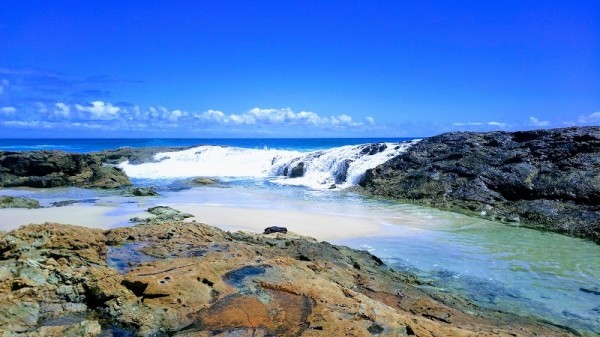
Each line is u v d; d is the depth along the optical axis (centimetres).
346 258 981
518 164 1934
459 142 2380
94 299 603
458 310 744
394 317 583
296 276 706
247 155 3731
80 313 582
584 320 749
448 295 819
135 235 930
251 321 552
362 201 1992
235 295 624
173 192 2220
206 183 2592
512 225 1519
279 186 2508
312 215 1603
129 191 2108
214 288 638
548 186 1731
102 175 2477
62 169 2522
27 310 559
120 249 842
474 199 1827
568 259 1106
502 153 2080
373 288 780
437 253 1143
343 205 1875
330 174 2727
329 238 1282
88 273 630
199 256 806
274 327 536
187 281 637
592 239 1322
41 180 2350
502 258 1107
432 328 568
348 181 2527
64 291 601
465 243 1255
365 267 941
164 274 655
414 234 1355
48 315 566
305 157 3059
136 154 3766
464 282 928
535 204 1656
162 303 592
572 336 674
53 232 733
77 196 2028
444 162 2198
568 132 2033
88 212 1545
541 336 647
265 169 3212
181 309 580
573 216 1495
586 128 2056
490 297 847
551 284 923
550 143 1989
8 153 2578
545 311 786
